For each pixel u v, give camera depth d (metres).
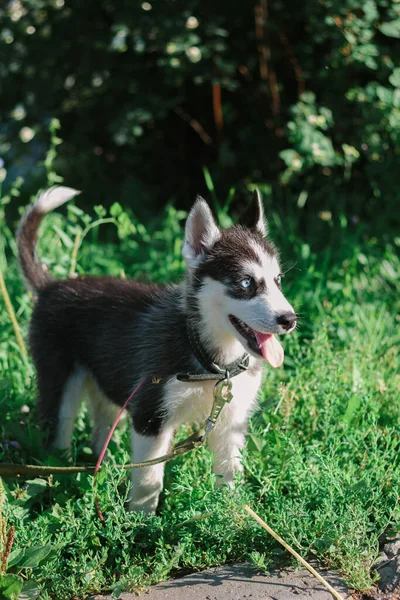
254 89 3.19
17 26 3.19
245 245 1.84
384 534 1.80
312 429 2.04
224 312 1.82
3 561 1.68
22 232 2.18
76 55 3.18
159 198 3.51
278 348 1.80
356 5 2.74
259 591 1.68
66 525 1.76
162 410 1.86
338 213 2.91
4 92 3.34
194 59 2.87
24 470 1.72
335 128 2.93
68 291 2.09
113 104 3.20
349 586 1.70
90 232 3.24
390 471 1.88
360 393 2.07
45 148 3.51
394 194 2.86
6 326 2.33
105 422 2.12
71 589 1.70
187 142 3.48
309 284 2.51
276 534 1.73
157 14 2.89
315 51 3.03
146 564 1.75
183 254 1.87
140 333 1.93
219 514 1.76
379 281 2.64
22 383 2.25
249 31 3.10
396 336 2.39
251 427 1.93
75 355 2.05
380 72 2.84
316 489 1.83
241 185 3.26
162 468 1.87
